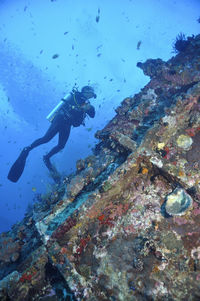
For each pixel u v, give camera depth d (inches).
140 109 182.2
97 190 121.3
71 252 116.6
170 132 135.2
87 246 116.9
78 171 179.0
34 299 114.0
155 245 103.2
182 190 112.7
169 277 95.4
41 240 132.2
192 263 95.5
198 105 137.6
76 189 143.7
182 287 91.7
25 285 114.9
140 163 129.1
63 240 118.1
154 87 200.2
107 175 141.8
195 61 189.3
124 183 125.3
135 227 113.9
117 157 154.6
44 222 134.0
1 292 112.6
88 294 102.2
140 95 206.5
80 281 105.8
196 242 99.6
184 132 135.7
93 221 123.3
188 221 106.0
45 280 119.3
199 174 113.4
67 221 116.9
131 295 97.2
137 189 126.7
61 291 113.6
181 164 119.6
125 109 203.6
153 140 132.0
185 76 181.8
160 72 209.2
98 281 105.0
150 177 129.2
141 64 239.0
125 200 125.6
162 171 120.7
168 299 91.0
